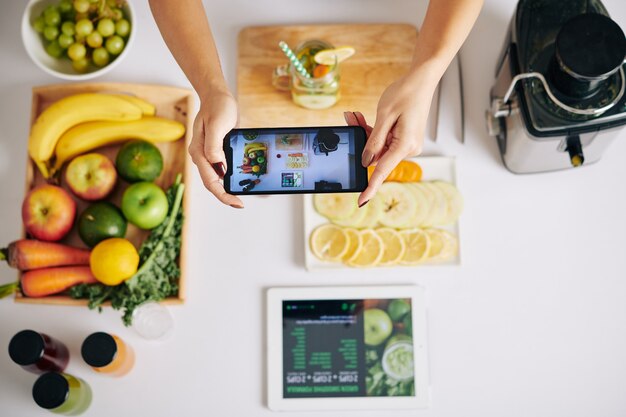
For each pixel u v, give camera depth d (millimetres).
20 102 1197
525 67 946
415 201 1124
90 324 1132
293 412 1105
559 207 1151
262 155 813
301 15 1202
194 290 1140
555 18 956
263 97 1154
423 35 823
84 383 1107
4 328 1133
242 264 1148
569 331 1118
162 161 1129
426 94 799
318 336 1112
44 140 1100
